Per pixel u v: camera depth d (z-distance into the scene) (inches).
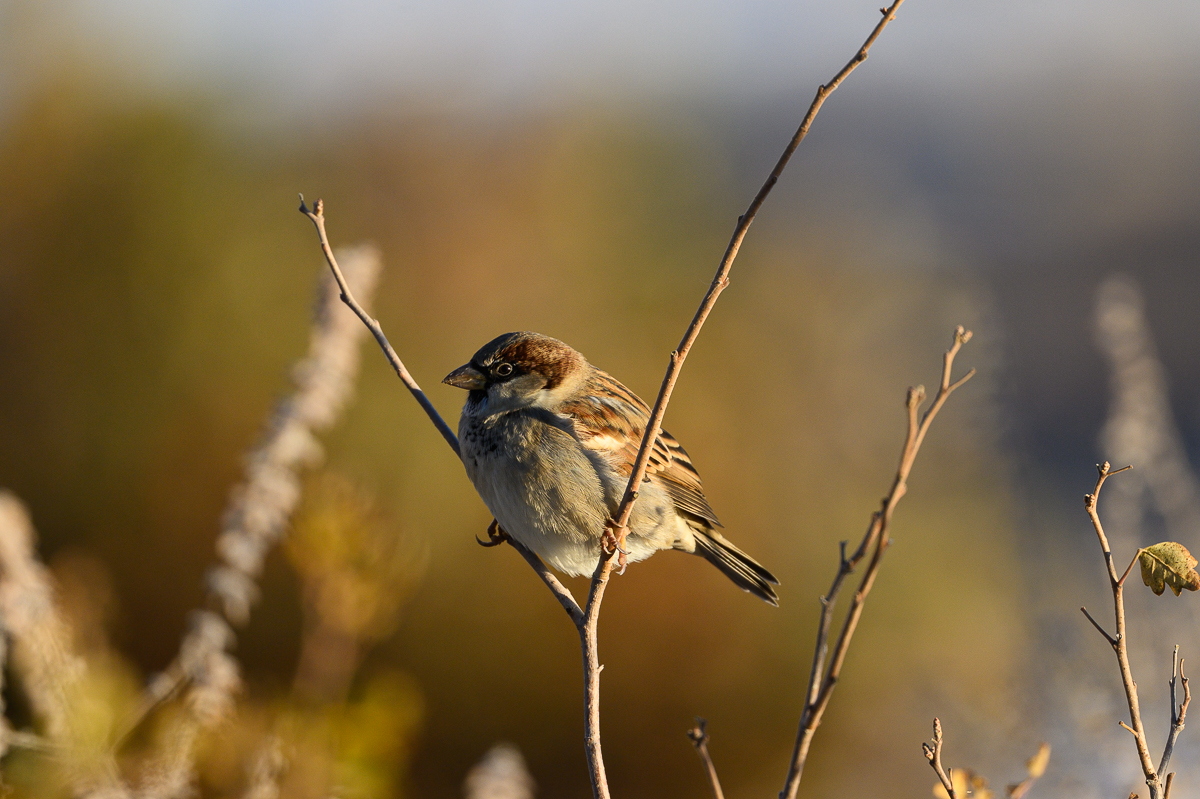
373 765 266.2
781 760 504.4
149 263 547.8
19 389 525.3
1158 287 1216.2
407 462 483.2
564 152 676.1
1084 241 1326.3
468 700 473.7
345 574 259.1
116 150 579.5
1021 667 355.3
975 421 524.1
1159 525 393.1
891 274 775.7
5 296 544.1
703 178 744.3
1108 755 287.6
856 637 510.0
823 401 618.5
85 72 597.9
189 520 482.9
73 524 494.9
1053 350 1053.8
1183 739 287.3
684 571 491.8
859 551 132.8
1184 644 321.4
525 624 479.2
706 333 619.5
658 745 495.2
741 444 566.9
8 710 251.4
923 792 471.5
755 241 742.5
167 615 470.6
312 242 590.9
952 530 539.8
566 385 247.6
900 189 1246.9
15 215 561.3
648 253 658.8
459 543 477.1
